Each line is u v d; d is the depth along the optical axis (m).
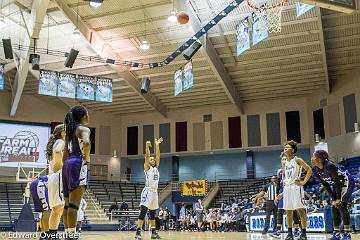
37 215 15.51
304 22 16.77
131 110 29.28
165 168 30.31
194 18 16.66
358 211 11.99
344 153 23.11
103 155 29.05
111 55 20.11
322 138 24.70
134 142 29.70
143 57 20.75
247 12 16.27
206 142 28.11
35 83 24.38
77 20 16.83
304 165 6.49
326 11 16.05
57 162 4.86
